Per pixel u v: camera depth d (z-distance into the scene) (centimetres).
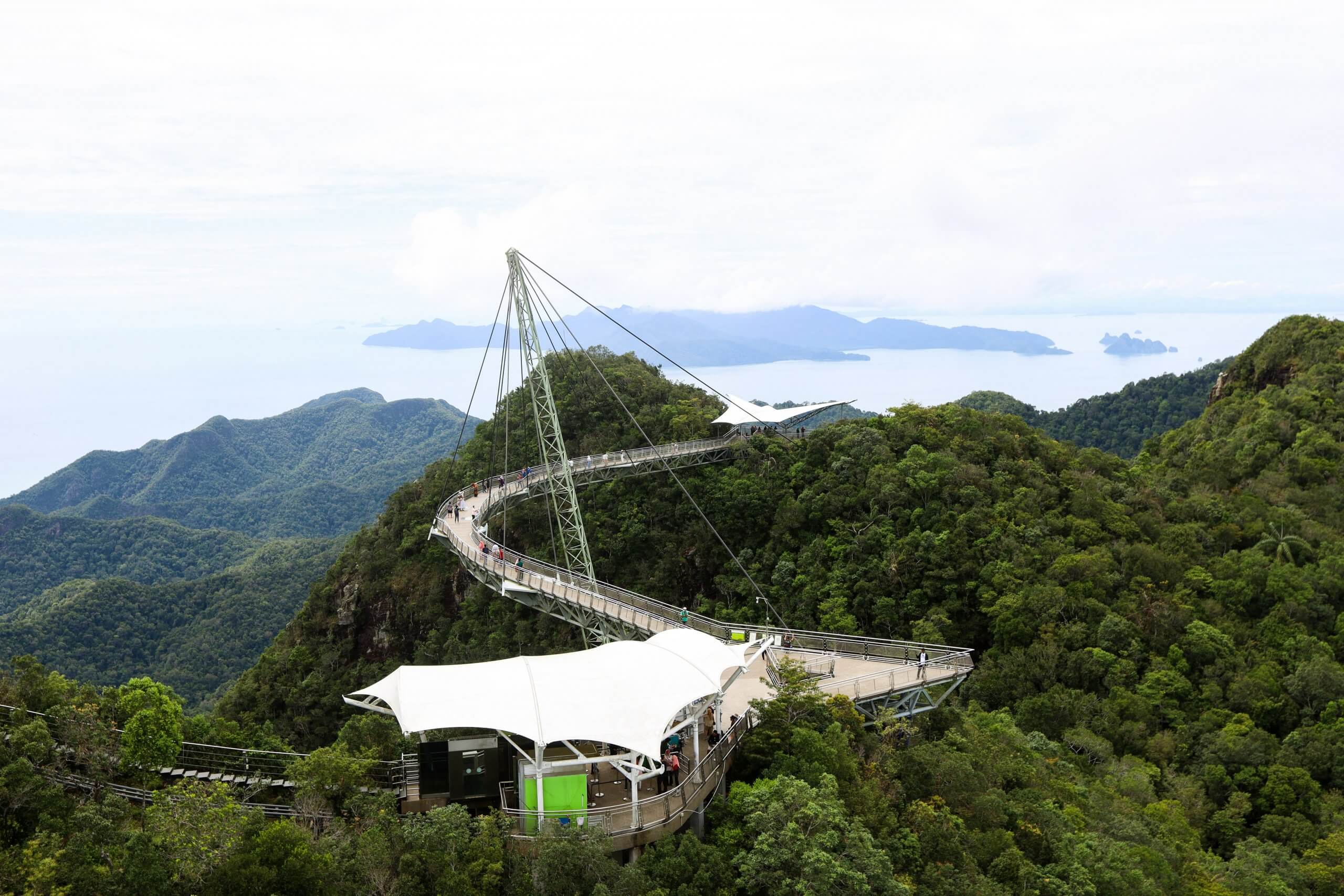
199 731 4409
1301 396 12044
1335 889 4925
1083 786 5378
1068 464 10062
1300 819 5612
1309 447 10869
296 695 10500
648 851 3447
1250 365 14525
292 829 3009
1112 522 8675
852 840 3359
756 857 3309
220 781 3969
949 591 7888
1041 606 7262
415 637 11019
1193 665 7075
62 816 3200
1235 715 6462
